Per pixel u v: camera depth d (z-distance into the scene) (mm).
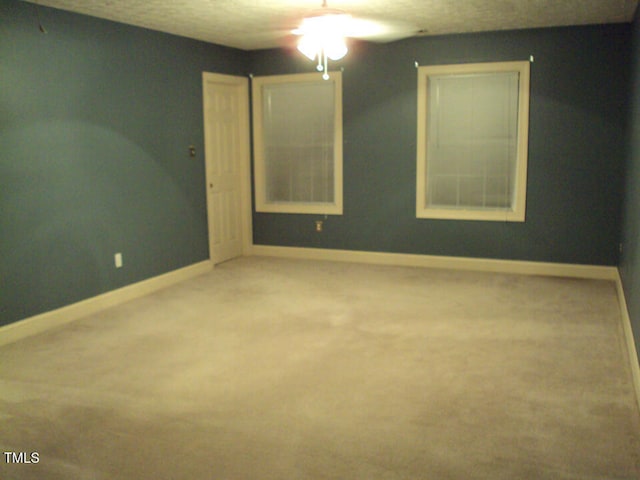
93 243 4922
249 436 2848
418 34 5961
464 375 3539
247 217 7117
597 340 4109
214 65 6355
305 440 2803
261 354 3926
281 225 7102
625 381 3426
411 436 2826
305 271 6352
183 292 5543
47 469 2582
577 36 5617
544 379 3467
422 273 6199
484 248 6242
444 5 4551
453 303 5062
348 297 5289
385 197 6562
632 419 2965
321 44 4805
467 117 6145
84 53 4734
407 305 5020
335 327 4465
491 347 4004
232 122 6844
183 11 4617
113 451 2727
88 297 4898
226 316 4781
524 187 5984
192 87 6035
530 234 6047
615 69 5547
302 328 4449
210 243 6453
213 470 2561
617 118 5605
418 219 6461
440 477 2482
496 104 6012
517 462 2590
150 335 4336
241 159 7016
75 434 2885
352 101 6547
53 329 4492
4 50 4086
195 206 6191
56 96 4508
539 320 4570
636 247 3723
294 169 6961
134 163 5320
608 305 4949
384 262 6672
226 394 3316
